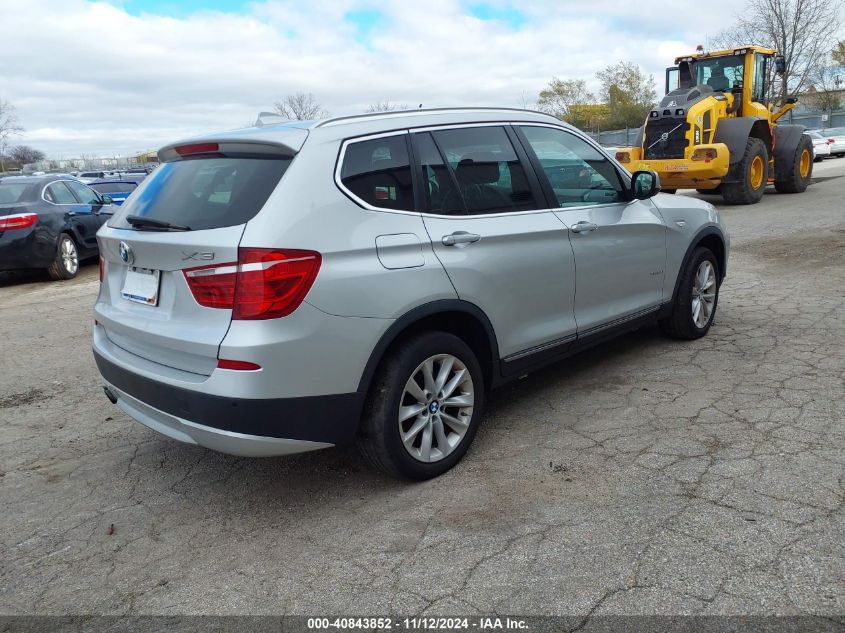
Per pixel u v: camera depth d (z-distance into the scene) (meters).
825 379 4.43
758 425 3.85
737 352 5.11
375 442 3.32
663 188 14.32
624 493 3.25
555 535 2.96
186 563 3.00
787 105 15.09
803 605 2.43
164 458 4.08
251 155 3.31
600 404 4.35
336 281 3.04
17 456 4.22
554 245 4.07
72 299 9.12
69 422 4.74
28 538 3.28
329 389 3.08
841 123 38.06
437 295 3.40
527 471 3.55
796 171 15.01
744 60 14.34
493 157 3.93
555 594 2.59
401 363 3.31
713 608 2.45
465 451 3.71
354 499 3.43
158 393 3.19
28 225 10.03
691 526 2.94
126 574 2.95
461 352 3.58
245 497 3.54
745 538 2.82
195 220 3.15
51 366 6.06
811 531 2.84
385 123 3.52
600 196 4.57
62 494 3.70
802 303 6.30
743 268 8.04
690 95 13.75
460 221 3.61
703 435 3.78
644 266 4.80
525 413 4.32
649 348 5.39
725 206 14.16
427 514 3.22
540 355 4.11
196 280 3.02
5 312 8.52
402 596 2.66
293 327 2.94
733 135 13.56
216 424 2.97
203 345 2.96
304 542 3.08
